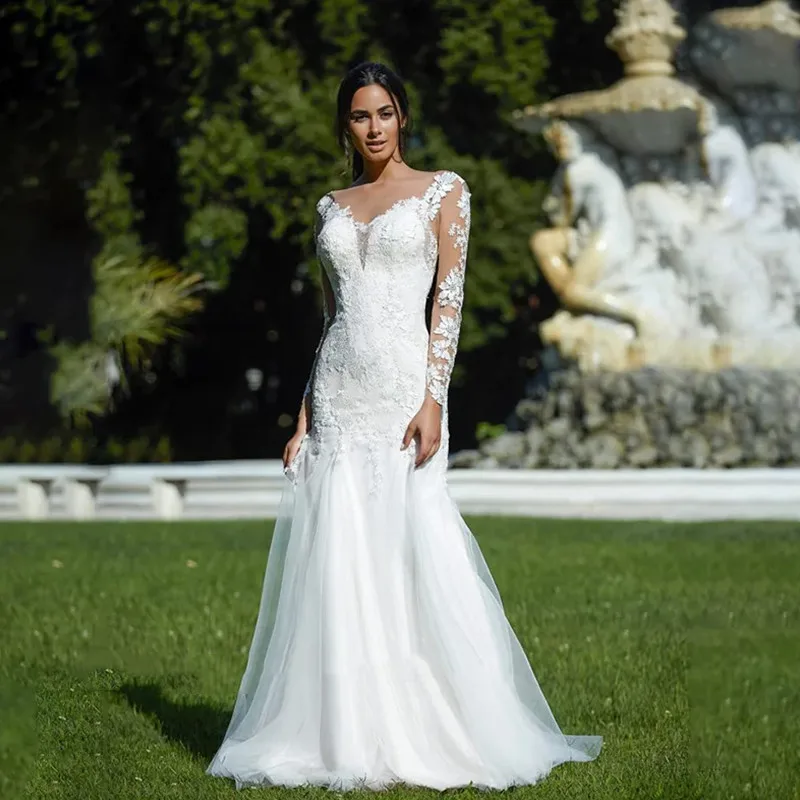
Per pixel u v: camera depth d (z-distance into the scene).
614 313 26.28
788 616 14.71
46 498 26.69
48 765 9.61
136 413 36.94
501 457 25.86
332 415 9.43
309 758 8.93
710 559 18.41
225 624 14.21
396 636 9.05
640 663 12.51
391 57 33.84
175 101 33.00
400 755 8.88
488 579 9.52
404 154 9.77
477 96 34.09
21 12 32.56
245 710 9.52
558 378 26.59
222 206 33.19
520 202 33.62
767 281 26.39
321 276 9.92
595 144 27.09
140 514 25.97
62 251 34.66
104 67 33.22
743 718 10.99
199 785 8.98
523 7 33.06
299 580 9.27
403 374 9.38
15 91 33.38
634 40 26.80
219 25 31.88
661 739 10.24
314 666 9.02
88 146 33.50
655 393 25.44
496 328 34.50
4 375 34.91
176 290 33.44
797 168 26.80
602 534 20.95
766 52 26.36
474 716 8.95
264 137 32.44
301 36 33.28
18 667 12.49
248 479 25.58
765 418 25.16
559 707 11.11
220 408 38.22
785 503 23.73
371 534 9.20
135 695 11.50
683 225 26.48
